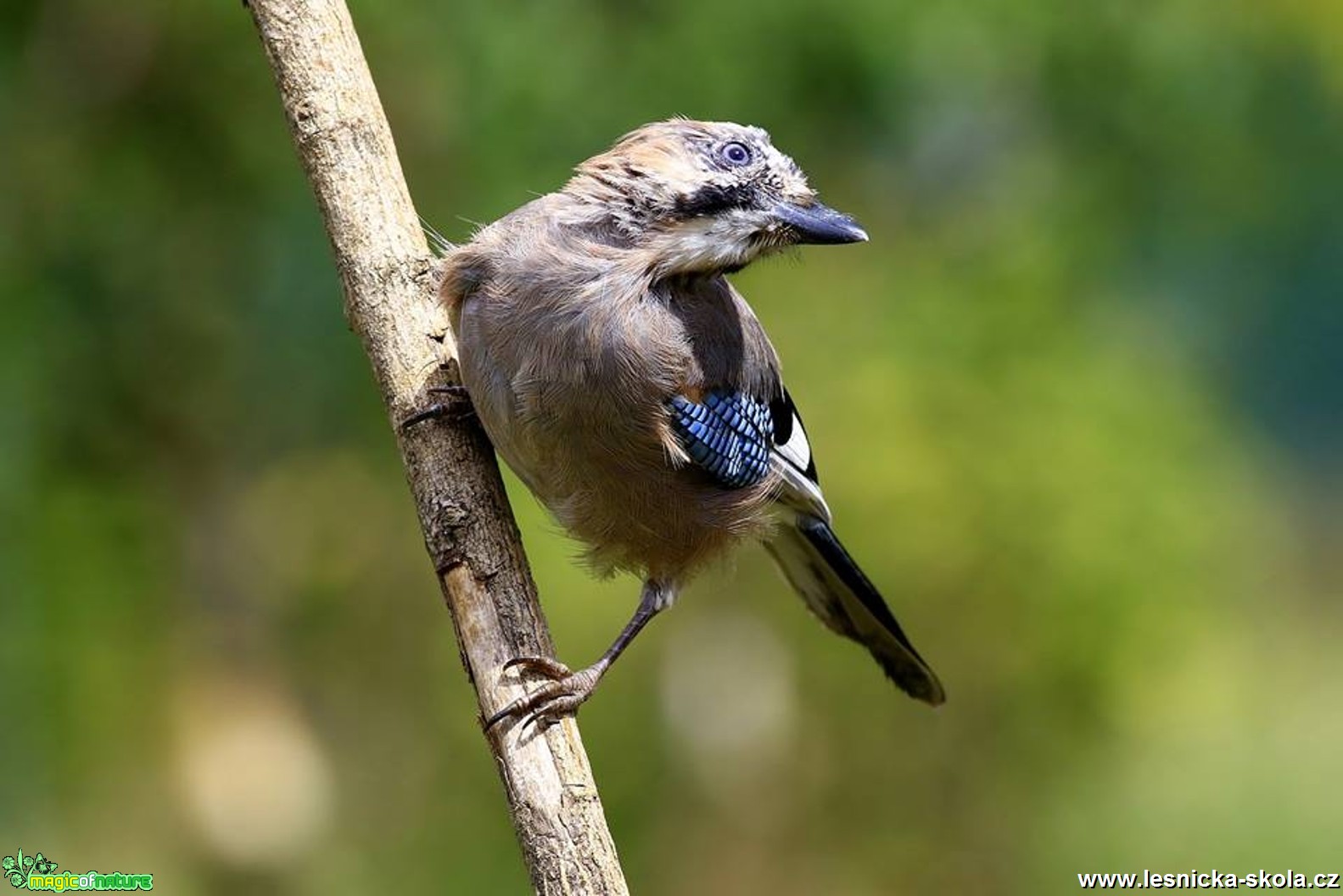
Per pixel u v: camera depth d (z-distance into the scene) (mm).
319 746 11984
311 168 6578
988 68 12188
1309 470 27547
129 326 11148
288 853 11523
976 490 11172
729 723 11492
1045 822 11977
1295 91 13203
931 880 11867
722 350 7426
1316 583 24312
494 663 6188
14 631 10523
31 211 10820
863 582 8695
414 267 6660
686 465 7344
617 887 5934
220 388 11477
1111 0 12266
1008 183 12516
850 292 11859
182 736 11336
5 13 10945
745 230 7188
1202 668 11648
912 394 11344
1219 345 16547
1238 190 13000
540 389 6844
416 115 11328
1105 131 12641
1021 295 11852
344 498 12039
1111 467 11367
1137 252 13609
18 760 10727
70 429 10930
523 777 5980
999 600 11211
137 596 11078
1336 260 24172
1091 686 11312
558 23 11383
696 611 11539
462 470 6539
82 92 11023
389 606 12094
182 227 11219
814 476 8477
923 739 11695
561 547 11016
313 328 11461
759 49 11602
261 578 11898
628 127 11422
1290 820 14852
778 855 11758
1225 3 12586
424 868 11992
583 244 6969
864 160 12422
